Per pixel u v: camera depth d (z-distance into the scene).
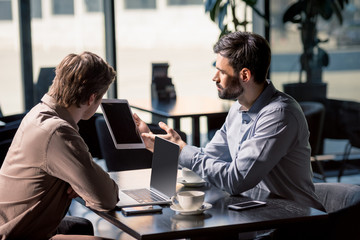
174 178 2.51
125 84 6.25
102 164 6.10
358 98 6.32
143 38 6.25
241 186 2.52
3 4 5.63
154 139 2.74
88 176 2.20
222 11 5.58
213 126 5.54
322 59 6.18
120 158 4.44
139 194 2.58
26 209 2.20
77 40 5.93
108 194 2.26
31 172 2.20
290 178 2.68
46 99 2.29
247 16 6.29
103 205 2.26
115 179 2.90
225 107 5.27
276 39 6.23
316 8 6.02
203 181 2.75
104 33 6.03
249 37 2.65
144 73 6.30
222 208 2.34
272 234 2.52
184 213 2.26
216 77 2.69
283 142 2.56
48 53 5.84
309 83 6.26
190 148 2.70
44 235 2.25
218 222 2.15
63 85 2.26
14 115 4.70
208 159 2.64
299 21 6.11
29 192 2.20
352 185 2.69
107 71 2.32
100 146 4.82
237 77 2.65
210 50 6.68
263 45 2.64
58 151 2.17
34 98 5.82
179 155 2.67
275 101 2.66
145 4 6.18
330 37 6.22
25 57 5.75
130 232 2.10
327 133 6.18
